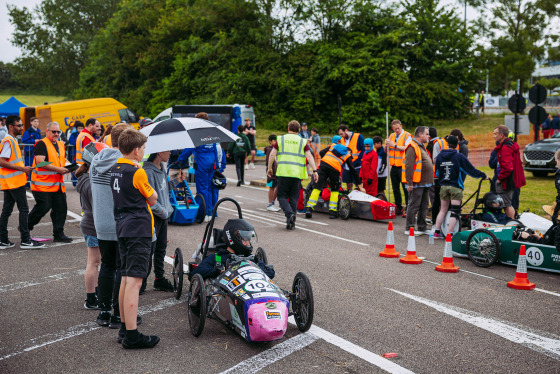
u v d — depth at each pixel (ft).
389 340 17.76
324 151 43.29
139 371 15.43
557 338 18.06
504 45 125.59
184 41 151.02
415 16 135.13
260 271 18.28
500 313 20.51
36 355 16.53
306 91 133.08
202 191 38.83
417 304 21.47
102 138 33.06
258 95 140.46
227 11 147.54
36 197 30.99
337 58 130.82
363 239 33.88
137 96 164.35
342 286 23.80
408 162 34.06
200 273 18.72
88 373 15.30
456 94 131.44
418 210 35.60
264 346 17.28
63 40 219.41
